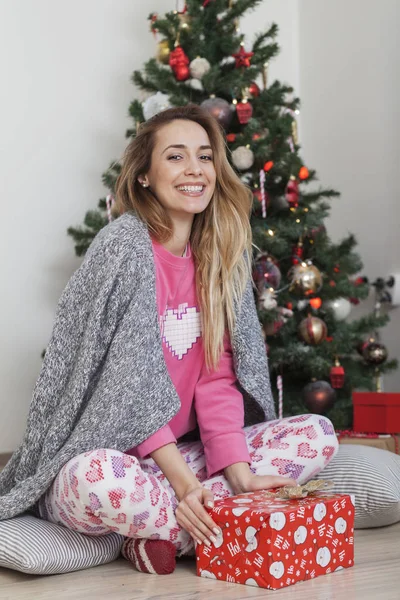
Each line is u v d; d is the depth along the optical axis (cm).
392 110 348
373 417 263
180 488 149
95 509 143
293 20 407
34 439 162
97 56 354
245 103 276
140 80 303
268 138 280
